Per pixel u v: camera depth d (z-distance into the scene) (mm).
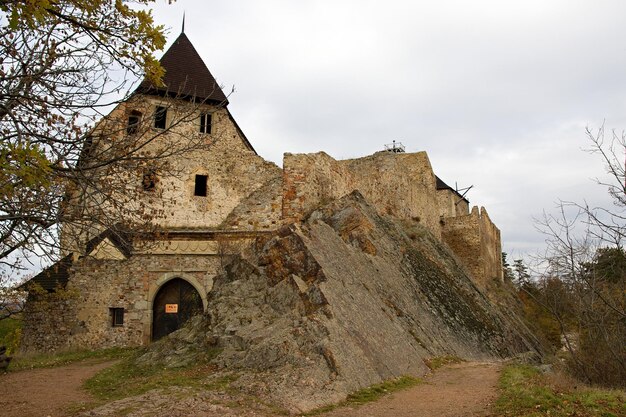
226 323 11844
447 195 44156
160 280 18156
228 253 17609
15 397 9391
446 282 22562
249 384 8844
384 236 20469
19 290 15039
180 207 19266
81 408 7953
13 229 7668
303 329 10484
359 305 12977
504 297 33875
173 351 11852
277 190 19828
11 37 7707
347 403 8562
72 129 7828
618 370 11867
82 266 17844
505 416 7516
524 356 16984
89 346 17281
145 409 7457
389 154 27078
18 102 7293
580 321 12750
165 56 21406
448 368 13297
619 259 12711
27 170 5762
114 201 8523
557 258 13125
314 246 14078
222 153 20266
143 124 9562
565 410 7637
